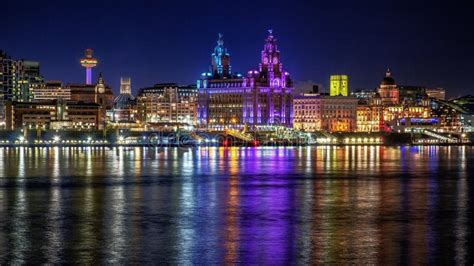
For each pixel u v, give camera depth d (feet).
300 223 391.65
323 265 297.12
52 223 388.98
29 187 582.76
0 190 558.15
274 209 447.01
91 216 415.03
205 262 301.63
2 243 334.85
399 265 297.12
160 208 449.89
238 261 303.48
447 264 298.76
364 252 318.65
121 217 411.54
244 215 420.77
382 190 563.07
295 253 316.81
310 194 532.32
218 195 524.93
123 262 301.43
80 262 301.22
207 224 388.16
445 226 382.01
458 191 555.69
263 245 333.01
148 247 328.08
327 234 359.05
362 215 420.77
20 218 406.00
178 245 332.60
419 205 465.88
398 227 378.94
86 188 574.97
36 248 324.60
